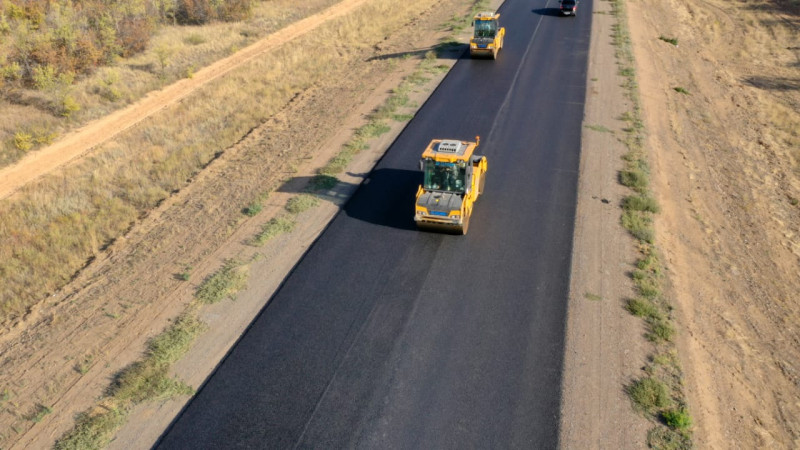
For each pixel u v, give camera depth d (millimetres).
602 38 43719
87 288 18797
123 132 32156
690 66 42500
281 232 21047
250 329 16469
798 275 20125
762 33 52812
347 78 38125
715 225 22625
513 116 29922
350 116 31328
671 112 32844
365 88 35562
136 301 17938
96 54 39688
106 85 36750
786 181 27047
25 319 17594
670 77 38969
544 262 18953
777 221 23469
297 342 15969
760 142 31062
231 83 38375
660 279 18422
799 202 25109
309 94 35875
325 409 13945
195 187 25266
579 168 24859
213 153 28875
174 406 14195
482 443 13039
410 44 44406
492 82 34594
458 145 19828
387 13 55469
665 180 25094
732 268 20062
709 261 20250
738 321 17531
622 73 36500
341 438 13219
